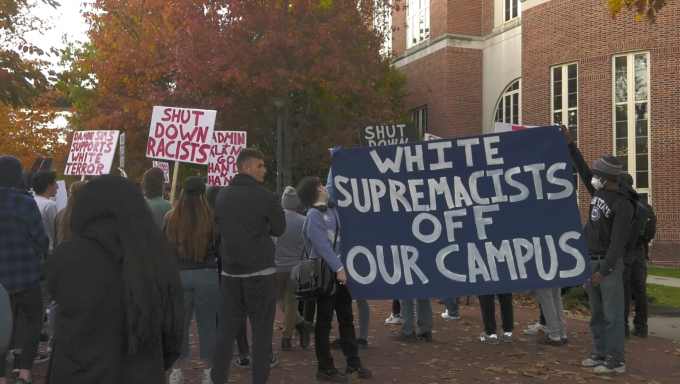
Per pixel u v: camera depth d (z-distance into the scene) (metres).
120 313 2.36
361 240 5.82
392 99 24.75
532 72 22.33
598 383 5.79
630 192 5.95
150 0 22.14
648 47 19.56
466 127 26.27
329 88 19.75
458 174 5.88
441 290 5.76
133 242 2.40
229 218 5.20
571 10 21.05
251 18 18.14
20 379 5.52
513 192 5.83
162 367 2.45
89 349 2.31
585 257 5.69
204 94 19.97
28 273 5.46
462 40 26.30
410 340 7.64
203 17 18.70
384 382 5.88
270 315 5.24
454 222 5.82
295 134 20.69
